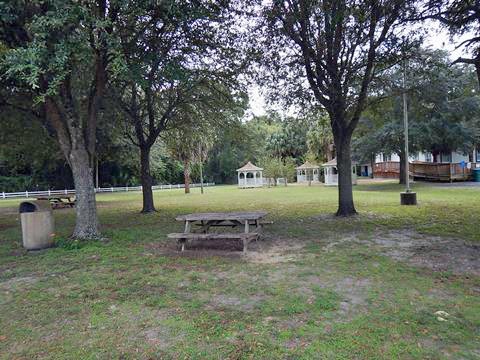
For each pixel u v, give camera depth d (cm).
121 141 2420
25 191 3856
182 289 490
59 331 373
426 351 307
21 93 991
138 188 4606
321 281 505
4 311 433
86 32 654
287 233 909
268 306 416
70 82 858
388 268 558
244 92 1405
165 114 1563
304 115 1372
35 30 623
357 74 1129
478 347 314
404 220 1046
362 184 3198
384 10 938
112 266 626
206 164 6144
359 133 2684
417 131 2264
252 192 2972
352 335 338
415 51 1061
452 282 484
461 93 1992
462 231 835
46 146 1750
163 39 935
